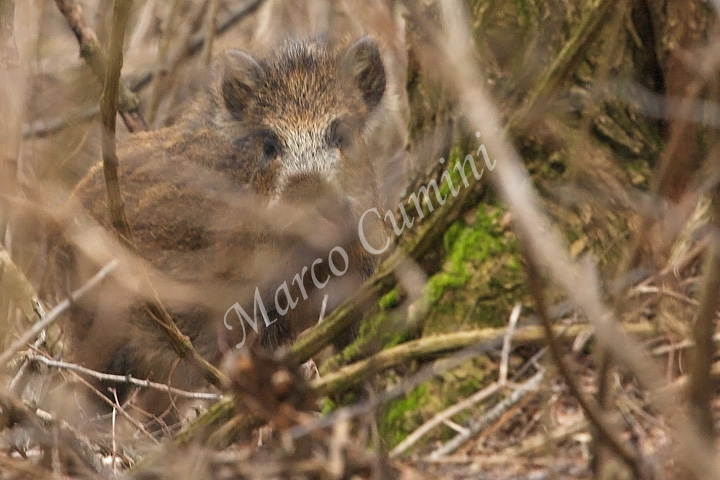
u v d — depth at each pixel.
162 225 10.21
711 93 6.41
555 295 7.95
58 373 9.46
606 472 5.36
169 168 10.39
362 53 9.98
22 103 9.74
